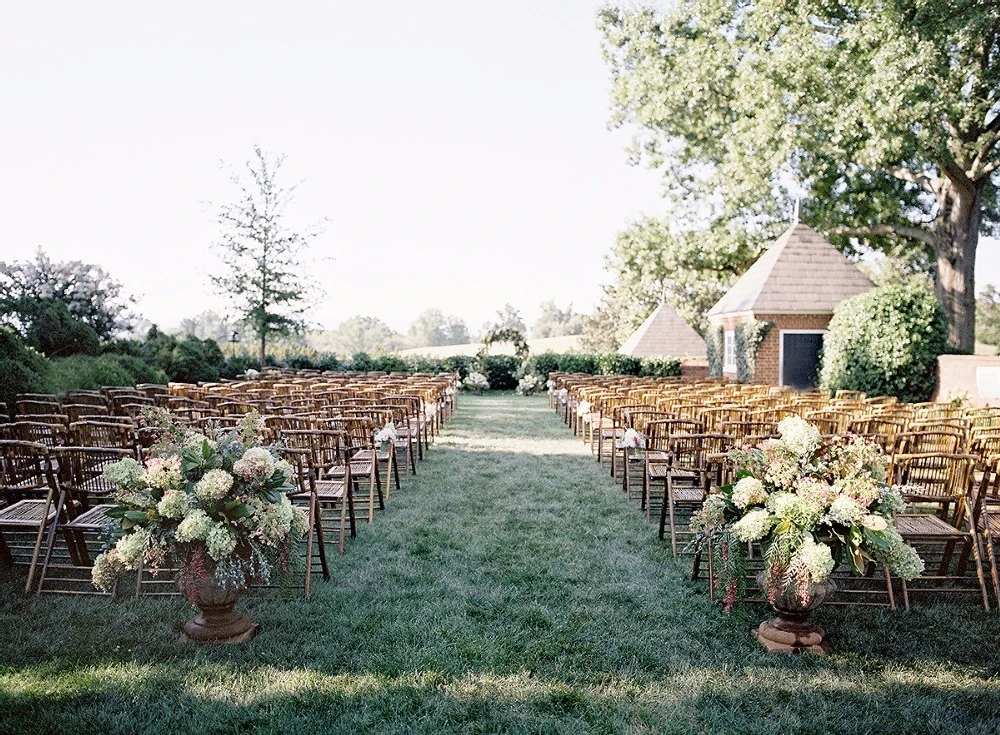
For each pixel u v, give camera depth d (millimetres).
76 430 5922
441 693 3705
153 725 3375
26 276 21531
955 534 5023
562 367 28516
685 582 5379
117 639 4238
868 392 17000
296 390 11406
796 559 4004
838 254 22250
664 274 29812
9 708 3482
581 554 6039
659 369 28688
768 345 21000
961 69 18719
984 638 4434
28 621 4465
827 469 4422
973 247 22375
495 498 8117
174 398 8602
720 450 6730
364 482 8883
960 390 14617
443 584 5285
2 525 4867
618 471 9672
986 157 21641
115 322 22594
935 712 3559
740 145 23156
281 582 5031
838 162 22719
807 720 3492
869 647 4285
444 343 105875
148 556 4035
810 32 20250
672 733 3381
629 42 27484
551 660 4098
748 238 26719
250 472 4125
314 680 3799
